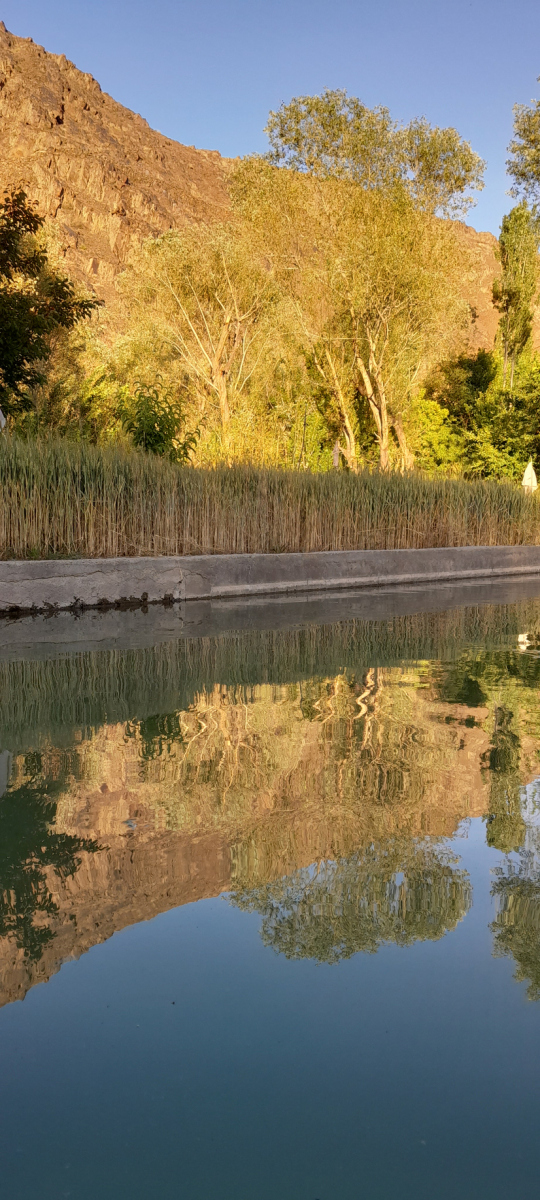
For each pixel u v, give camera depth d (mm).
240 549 9594
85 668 4727
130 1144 1193
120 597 7750
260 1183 1109
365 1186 1109
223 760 2957
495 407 29156
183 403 26953
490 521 12719
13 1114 1252
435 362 25453
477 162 22938
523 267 35125
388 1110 1259
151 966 1625
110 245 101875
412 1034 1431
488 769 2854
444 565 10930
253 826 2322
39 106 121000
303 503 10266
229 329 30422
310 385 26266
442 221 23781
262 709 3742
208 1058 1371
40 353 14430
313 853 2137
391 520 11195
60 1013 1487
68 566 7348
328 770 2844
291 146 23547
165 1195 1089
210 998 1528
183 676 4504
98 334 31125
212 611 7359
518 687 4223
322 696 4020
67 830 2291
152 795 2582
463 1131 1216
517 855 2139
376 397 25828
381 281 23047
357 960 1649
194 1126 1225
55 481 7980
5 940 1717
